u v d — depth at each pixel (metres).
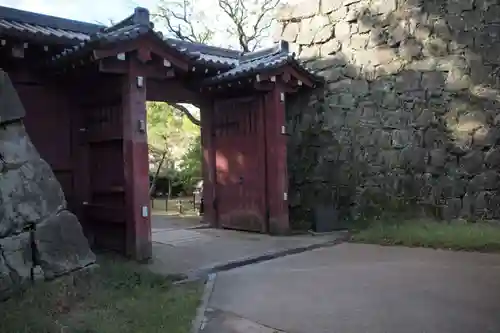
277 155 7.27
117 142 5.56
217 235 7.32
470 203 6.86
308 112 8.59
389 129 7.60
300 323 3.27
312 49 8.58
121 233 5.55
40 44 5.23
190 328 3.14
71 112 5.93
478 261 4.96
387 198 7.54
